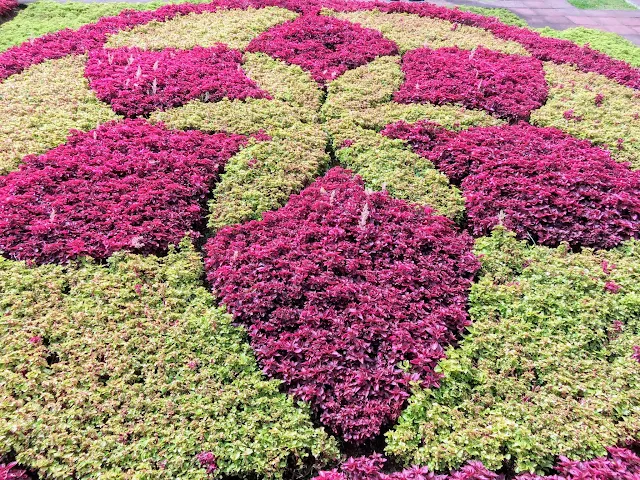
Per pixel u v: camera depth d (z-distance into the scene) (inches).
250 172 301.1
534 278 248.5
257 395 195.5
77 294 226.7
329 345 211.5
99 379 198.2
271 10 534.0
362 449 193.3
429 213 281.9
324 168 327.0
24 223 252.5
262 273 239.8
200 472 170.2
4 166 287.3
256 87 386.6
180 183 288.4
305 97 379.2
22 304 218.2
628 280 245.3
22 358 197.2
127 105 353.7
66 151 301.6
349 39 472.1
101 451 172.7
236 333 219.0
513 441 181.8
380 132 350.9
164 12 518.6
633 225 276.8
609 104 396.2
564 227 279.0
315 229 261.7
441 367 205.0
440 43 485.4
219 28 486.0
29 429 177.2
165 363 201.0
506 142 335.9
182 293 232.7
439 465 178.4
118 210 264.7
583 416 189.3
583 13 693.3
